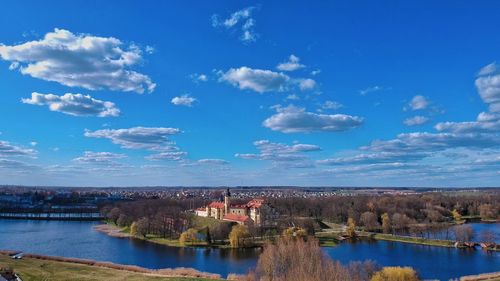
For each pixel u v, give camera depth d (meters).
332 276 110.56
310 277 108.81
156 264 177.88
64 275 106.38
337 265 116.50
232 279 119.88
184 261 185.38
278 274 116.94
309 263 115.00
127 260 187.00
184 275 123.62
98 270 116.19
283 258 119.19
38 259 131.88
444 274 163.88
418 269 171.88
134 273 114.12
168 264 177.88
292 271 113.62
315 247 123.31
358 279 117.31
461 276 159.62
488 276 149.12
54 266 117.69
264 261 120.38
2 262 116.31
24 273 104.75
